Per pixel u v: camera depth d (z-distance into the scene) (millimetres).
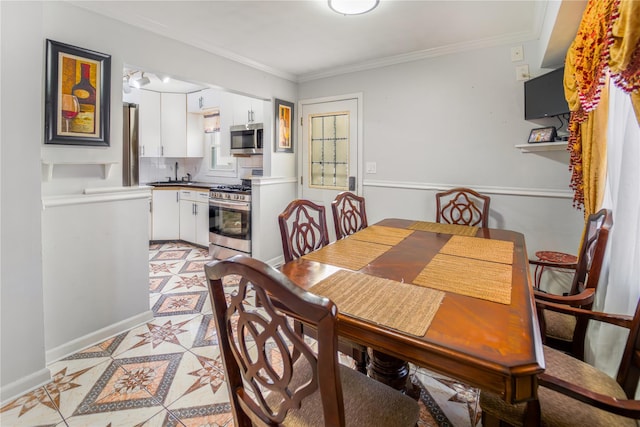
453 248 1797
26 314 1713
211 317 2582
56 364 1954
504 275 1368
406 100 3242
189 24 2461
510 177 2783
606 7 1123
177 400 1677
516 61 2695
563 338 1518
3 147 1600
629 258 1446
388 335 920
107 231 2221
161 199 4844
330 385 681
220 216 4125
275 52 3084
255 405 913
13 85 1615
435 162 3129
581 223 2541
